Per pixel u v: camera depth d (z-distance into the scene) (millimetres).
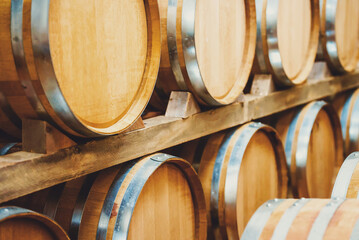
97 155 2561
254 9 3869
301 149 4617
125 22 2701
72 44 2334
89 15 2436
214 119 3580
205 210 3342
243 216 3852
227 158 3604
